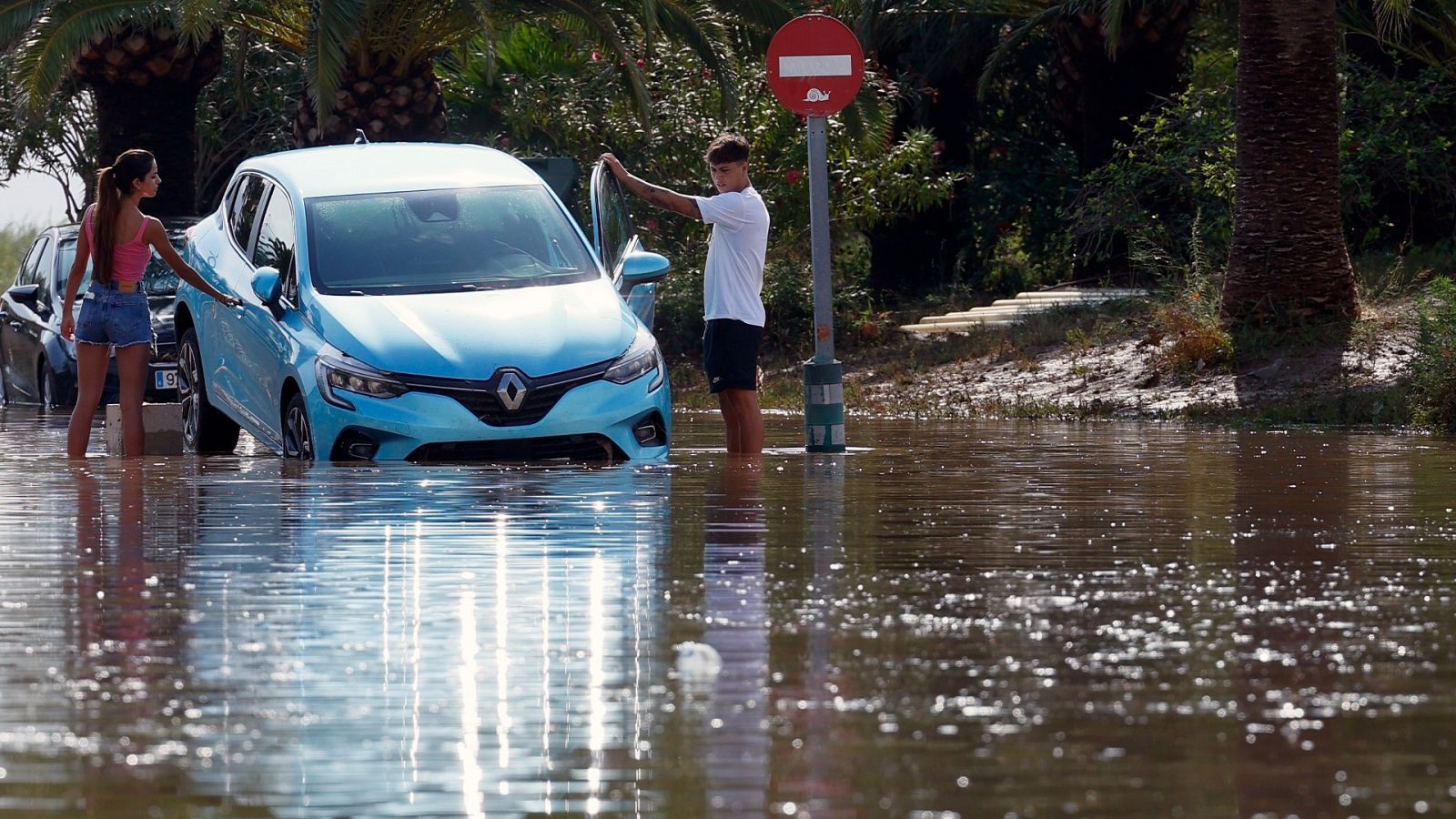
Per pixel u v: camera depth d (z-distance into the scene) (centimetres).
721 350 2220
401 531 1384
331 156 2528
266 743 700
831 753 682
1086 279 5241
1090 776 648
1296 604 1021
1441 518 1462
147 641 912
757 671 835
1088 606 1017
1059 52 5275
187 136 4803
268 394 2278
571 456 2122
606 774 654
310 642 909
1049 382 3531
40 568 1174
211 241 2586
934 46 6031
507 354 2120
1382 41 4772
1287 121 3422
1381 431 2695
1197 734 709
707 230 5059
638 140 5106
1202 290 3712
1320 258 3422
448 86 5422
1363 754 678
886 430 2775
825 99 2306
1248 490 1716
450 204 2381
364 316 2172
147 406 2423
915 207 5416
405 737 709
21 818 597
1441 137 4584
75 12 4062
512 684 805
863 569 1169
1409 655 869
